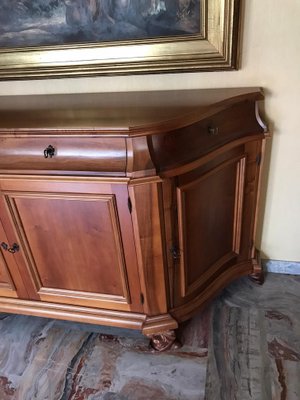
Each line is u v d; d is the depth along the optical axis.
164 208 1.01
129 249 1.08
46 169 0.98
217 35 1.13
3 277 1.29
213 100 1.10
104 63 1.25
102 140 0.91
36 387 1.17
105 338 1.34
